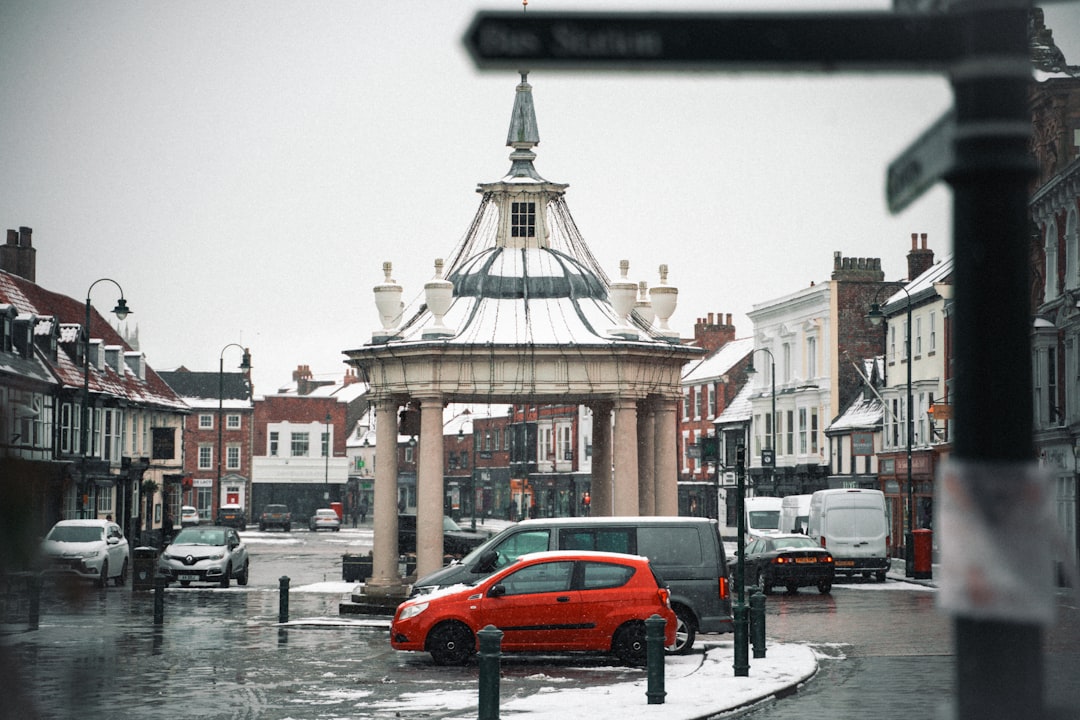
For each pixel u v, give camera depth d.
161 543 60.38
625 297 29.84
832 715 15.09
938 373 57.66
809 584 37.22
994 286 3.45
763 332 82.12
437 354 28.33
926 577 43.59
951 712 3.34
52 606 6.39
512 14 3.26
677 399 31.00
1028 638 3.26
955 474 3.29
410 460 125.06
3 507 6.12
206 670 19.81
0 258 64.50
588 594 20.14
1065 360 41.50
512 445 117.62
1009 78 3.31
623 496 28.81
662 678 15.76
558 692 17.08
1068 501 41.41
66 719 9.45
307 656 21.69
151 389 72.88
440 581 22.89
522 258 30.98
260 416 123.81
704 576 22.36
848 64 3.29
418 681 18.53
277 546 71.25
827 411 72.69
